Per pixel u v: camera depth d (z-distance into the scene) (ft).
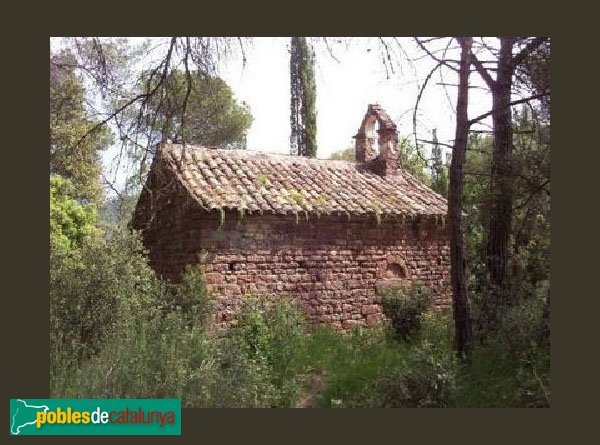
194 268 40.83
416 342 42.09
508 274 35.70
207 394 26.89
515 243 36.04
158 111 30.01
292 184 47.98
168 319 33.22
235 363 31.07
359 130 58.85
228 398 27.76
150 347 28.99
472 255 37.83
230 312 41.63
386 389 27.96
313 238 46.29
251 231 43.37
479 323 32.71
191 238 42.47
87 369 27.27
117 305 32.76
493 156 35.60
